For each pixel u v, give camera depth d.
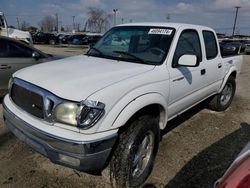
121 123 2.58
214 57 4.79
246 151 1.88
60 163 2.51
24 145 3.78
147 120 2.91
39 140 2.57
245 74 11.83
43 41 38.53
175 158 3.69
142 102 2.81
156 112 3.34
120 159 2.70
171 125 4.88
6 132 4.19
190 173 3.35
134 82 2.85
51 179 3.08
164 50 3.49
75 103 2.44
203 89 4.49
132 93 2.76
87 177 3.14
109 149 2.52
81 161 2.41
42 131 2.53
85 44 38.34
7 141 3.90
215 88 5.06
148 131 2.98
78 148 2.38
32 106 2.72
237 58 5.84
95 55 3.89
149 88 2.98
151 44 3.61
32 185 2.96
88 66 3.21
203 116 5.50
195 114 5.59
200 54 4.25
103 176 2.85
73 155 2.41
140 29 3.92
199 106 6.03
